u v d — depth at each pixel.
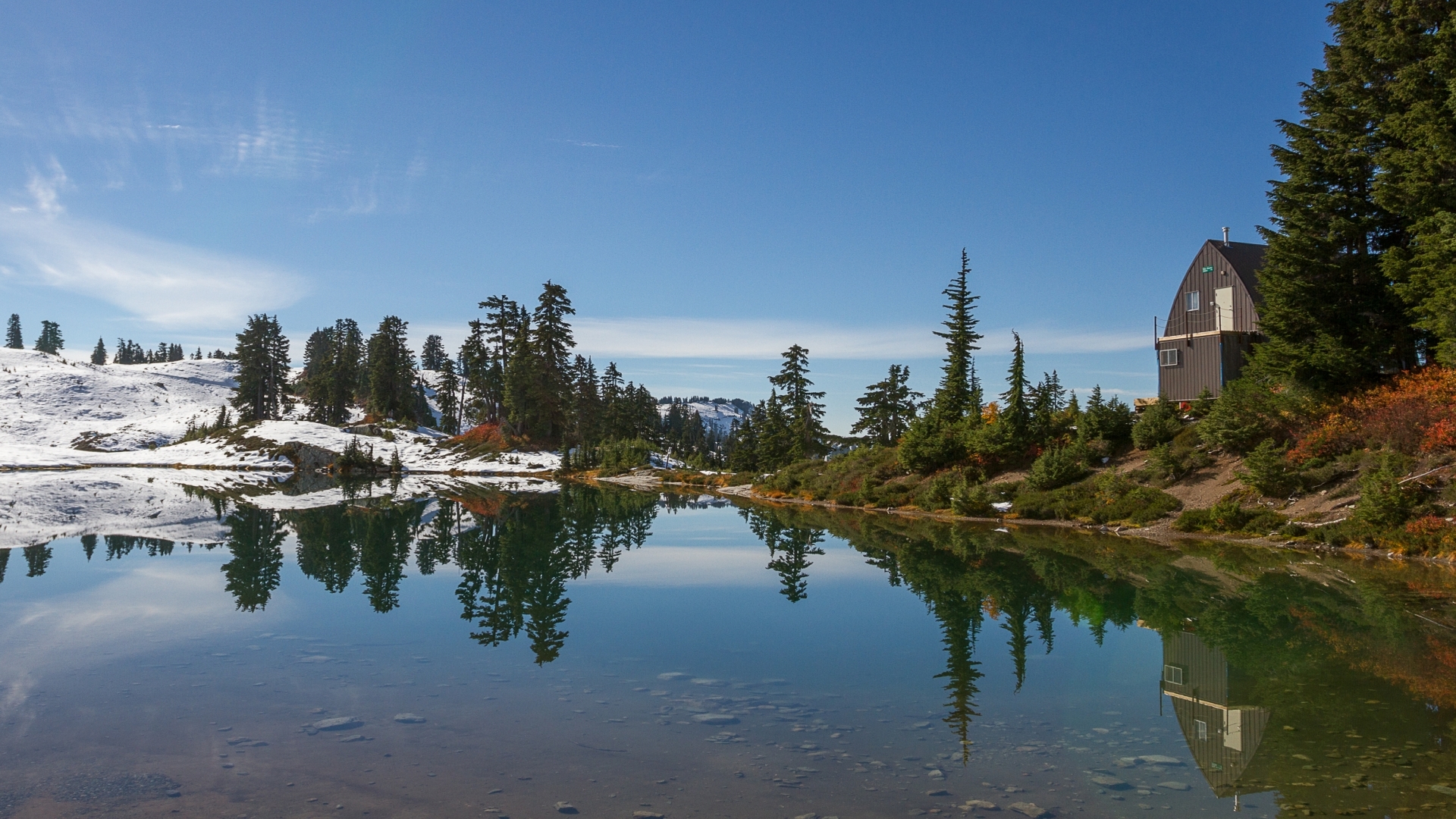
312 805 6.32
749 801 6.46
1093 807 6.34
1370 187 26.88
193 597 15.15
